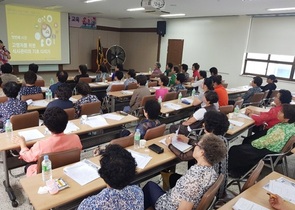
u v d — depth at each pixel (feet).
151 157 6.33
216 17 27.84
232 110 11.89
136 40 39.37
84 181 5.01
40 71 32.53
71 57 36.68
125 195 3.45
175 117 13.02
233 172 9.13
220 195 5.54
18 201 7.22
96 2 22.58
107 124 8.77
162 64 35.65
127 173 3.42
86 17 36.76
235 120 10.39
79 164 5.68
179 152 6.42
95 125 8.54
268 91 17.01
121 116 9.86
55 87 12.97
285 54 22.95
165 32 34.27
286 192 5.12
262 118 10.23
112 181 3.38
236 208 4.48
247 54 26.11
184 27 31.63
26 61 30.14
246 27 25.35
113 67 37.11
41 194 4.50
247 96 16.10
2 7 27.04
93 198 3.44
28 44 29.91
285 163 9.02
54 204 4.26
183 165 10.20
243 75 26.32
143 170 5.75
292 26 22.11
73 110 9.39
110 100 15.88
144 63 38.75
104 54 38.04
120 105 16.03
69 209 4.78
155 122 7.88
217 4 19.85
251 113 11.36
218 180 4.47
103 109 16.14
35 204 4.22
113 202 3.34
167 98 14.17
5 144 6.52
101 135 9.41
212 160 4.33
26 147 6.27
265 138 8.40
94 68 38.34
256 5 19.12
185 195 4.33
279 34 23.09
